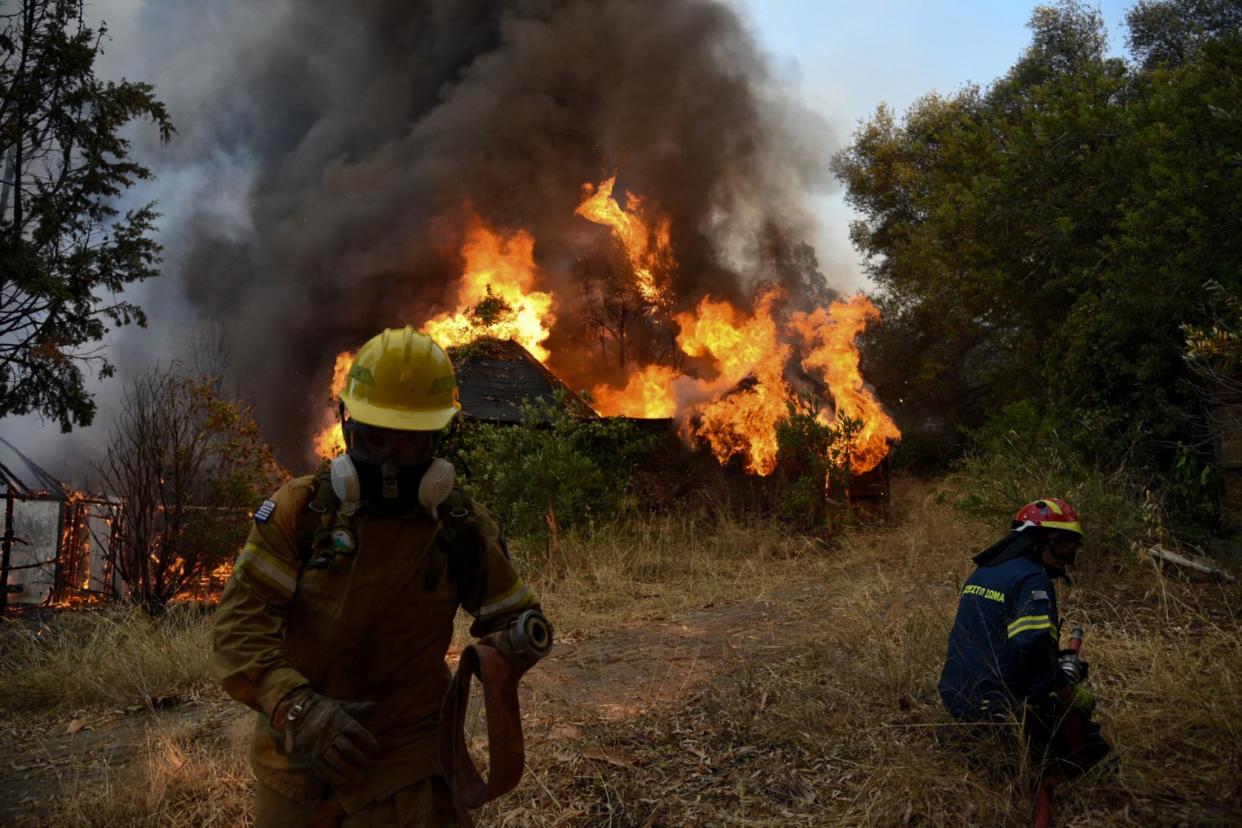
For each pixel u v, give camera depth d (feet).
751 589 25.93
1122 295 27.63
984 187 38.65
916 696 14.25
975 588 12.21
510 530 32.76
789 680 15.52
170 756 14.12
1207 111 26.84
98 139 42.50
